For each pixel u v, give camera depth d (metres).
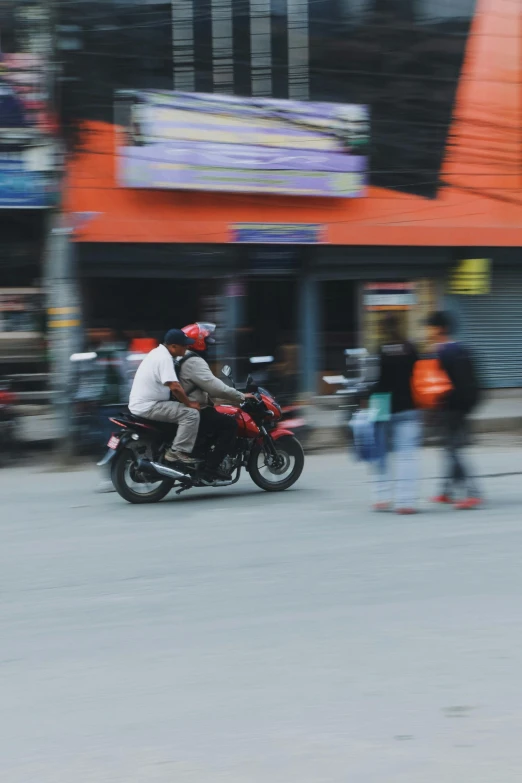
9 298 14.12
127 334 14.85
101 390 10.73
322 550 6.32
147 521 7.38
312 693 3.81
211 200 14.83
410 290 16.50
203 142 14.48
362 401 7.74
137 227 14.38
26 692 3.87
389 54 15.59
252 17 14.95
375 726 3.49
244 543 6.56
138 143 14.16
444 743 3.34
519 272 17.27
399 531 6.86
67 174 11.00
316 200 15.40
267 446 8.56
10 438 10.93
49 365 14.20
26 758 3.26
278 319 15.80
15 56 12.33
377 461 7.66
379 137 15.66
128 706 3.71
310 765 3.18
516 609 4.94
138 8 14.07
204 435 8.19
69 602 5.17
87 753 3.29
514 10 16.16
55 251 10.91
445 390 7.49
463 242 16.16
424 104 15.78
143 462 7.87
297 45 15.20
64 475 10.02
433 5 15.73
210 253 14.96
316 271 15.82
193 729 3.48
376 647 4.36
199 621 4.79
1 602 5.19
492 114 16.14
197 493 8.68
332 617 4.82
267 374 12.23
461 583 5.45
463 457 7.70
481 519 7.27
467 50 15.93
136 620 4.82
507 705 3.68
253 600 5.16
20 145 13.14
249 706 3.68
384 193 15.78
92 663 4.20
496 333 17.22
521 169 16.28
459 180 16.19
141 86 14.33
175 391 7.88
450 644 4.39
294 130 14.96
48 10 10.66
